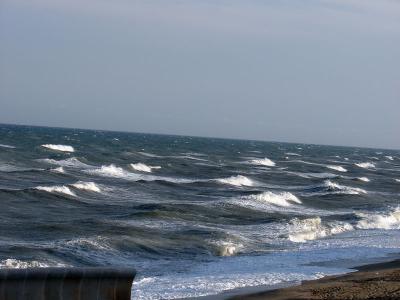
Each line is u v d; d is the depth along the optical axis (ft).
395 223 141.08
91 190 163.63
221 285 69.10
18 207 129.08
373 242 109.19
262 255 92.99
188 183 203.10
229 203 146.61
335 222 132.46
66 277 34.68
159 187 189.88
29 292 33.47
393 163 541.34
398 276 76.02
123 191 172.35
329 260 89.61
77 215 126.00
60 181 183.62
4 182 169.37
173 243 95.86
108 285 36.45
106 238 92.79
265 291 66.59
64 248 85.51
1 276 32.45
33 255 80.02
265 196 168.76
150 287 67.15
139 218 120.78
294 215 143.13
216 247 95.20
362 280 73.15
